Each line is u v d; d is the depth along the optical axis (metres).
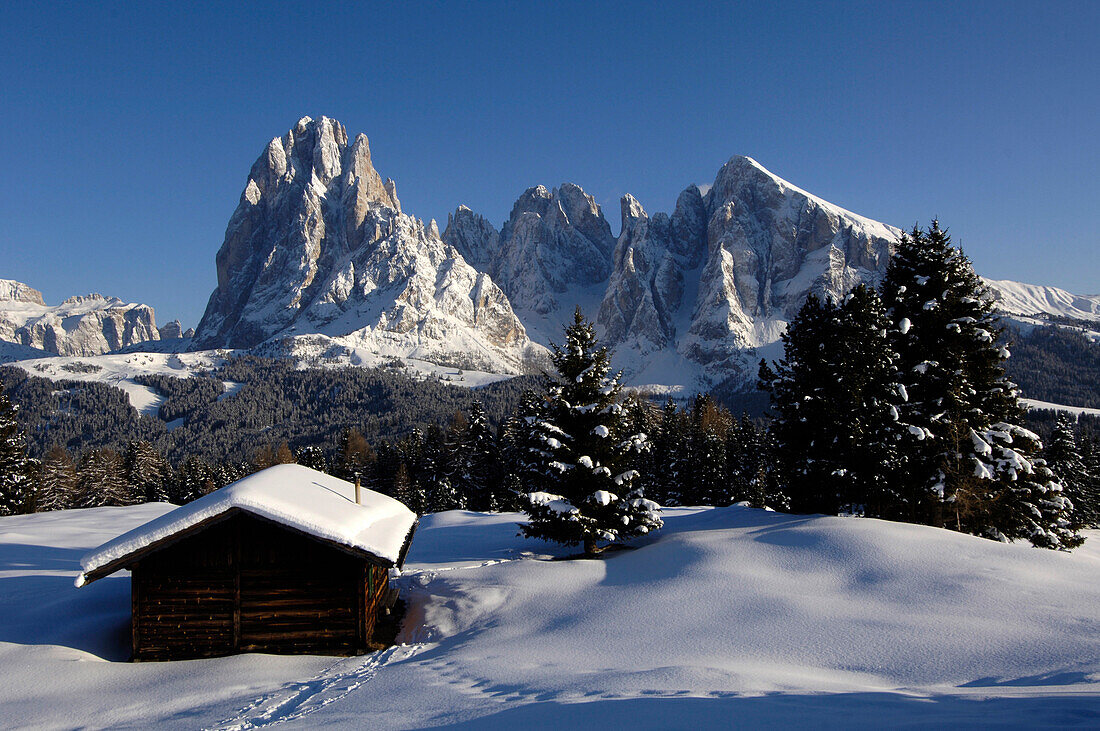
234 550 16.53
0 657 15.66
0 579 22.36
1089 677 11.51
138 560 16.17
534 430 26.17
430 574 23.34
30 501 53.75
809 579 19.06
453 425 103.19
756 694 10.67
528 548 28.66
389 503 23.09
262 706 12.74
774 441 31.30
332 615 16.53
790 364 30.53
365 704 12.23
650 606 17.72
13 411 54.03
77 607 19.19
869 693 10.68
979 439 28.02
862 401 27.69
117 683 14.62
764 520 27.98
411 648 16.84
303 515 16.19
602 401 26.03
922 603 16.66
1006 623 15.05
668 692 11.08
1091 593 16.98
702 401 105.06
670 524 34.19
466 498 81.31
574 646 15.30
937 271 30.36
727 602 17.55
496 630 17.41
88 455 107.88
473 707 11.03
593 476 25.19
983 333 29.00
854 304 28.22
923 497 28.52
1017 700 9.52
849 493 27.95
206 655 16.19
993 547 20.88
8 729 12.03
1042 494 29.94
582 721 9.24
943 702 9.63
